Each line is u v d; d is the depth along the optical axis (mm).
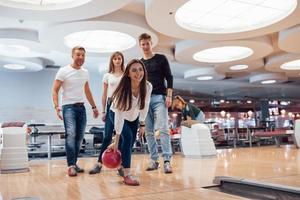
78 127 3057
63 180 2547
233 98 19078
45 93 10414
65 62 9562
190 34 6184
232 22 5910
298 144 6820
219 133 13875
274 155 4691
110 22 5395
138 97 2250
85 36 6703
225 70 10227
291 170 2684
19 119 9945
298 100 21031
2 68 9258
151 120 3076
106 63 9398
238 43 6969
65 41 6645
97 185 2215
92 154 8664
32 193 1968
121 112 2170
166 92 3004
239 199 1601
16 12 4801
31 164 4348
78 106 3039
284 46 7246
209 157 4793
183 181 2242
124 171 2234
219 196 1685
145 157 5336
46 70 10516
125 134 2252
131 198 1707
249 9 5320
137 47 7176
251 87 14789
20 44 6844
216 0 4945
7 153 3422
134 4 5371
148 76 2975
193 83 13305
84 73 3117
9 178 2840
